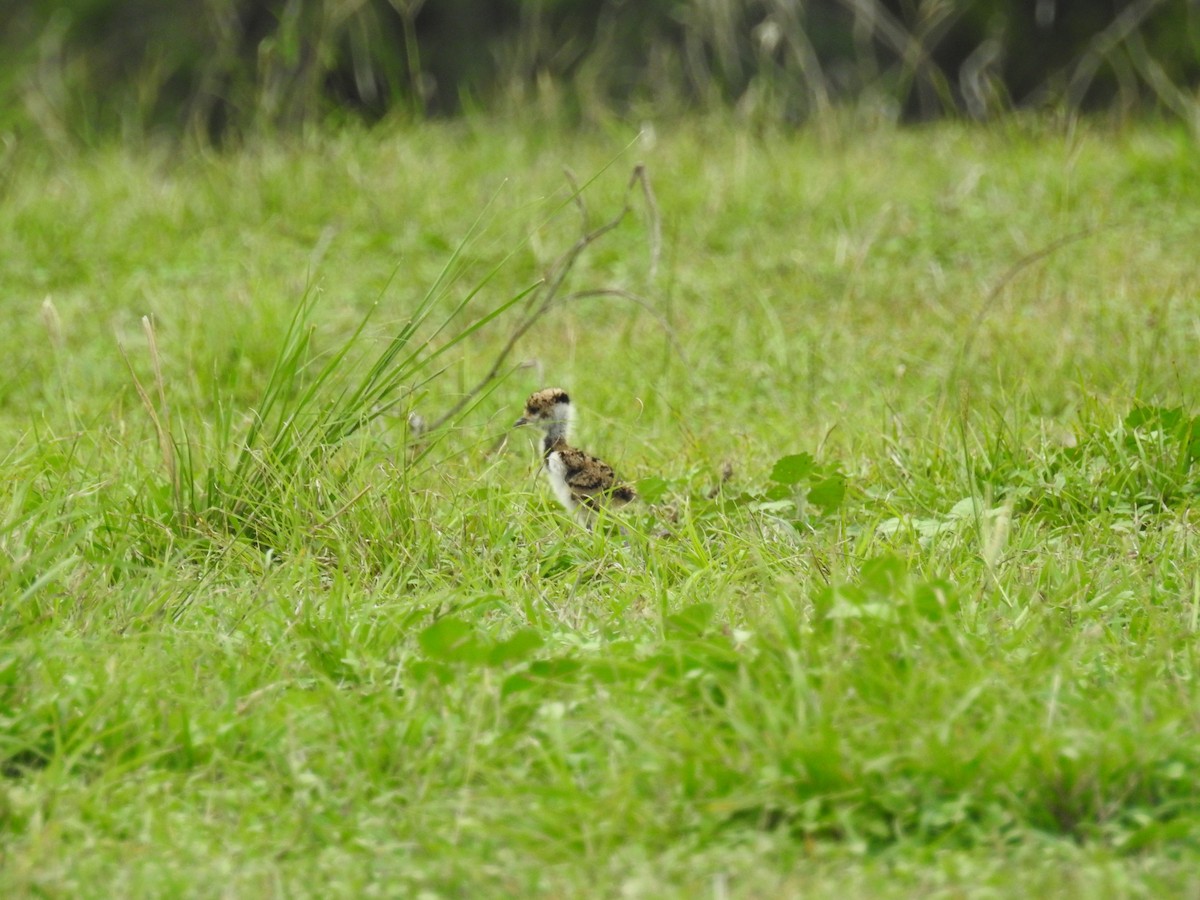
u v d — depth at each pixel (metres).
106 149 25.56
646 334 16.94
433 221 21.28
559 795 7.20
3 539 9.70
